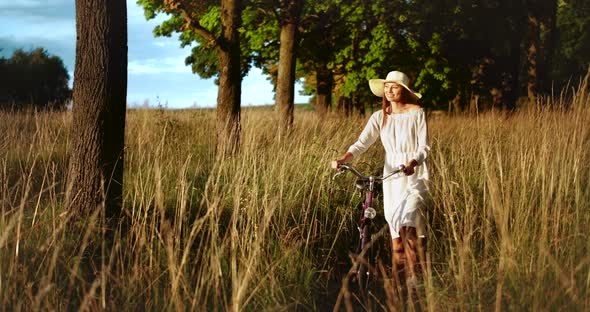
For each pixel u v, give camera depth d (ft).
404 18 67.51
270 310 13.29
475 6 72.90
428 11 69.00
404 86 16.92
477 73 83.66
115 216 19.98
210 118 45.57
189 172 27.37
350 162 26.50
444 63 73.05
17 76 89.56
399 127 17.12
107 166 20.02
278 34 68.69
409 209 16.42
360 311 15.33
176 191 20.97
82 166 19.90
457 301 13.37
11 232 16.60
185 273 14.67
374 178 16.47
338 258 19.88
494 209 14.99
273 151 25.43
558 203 16.87
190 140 36.68
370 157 28.12
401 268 16.89
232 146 31.24
